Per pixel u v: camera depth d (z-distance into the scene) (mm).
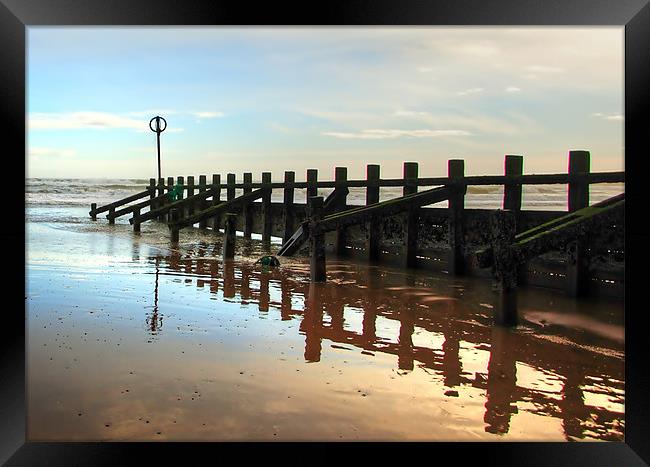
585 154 7906
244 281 9172
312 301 7617
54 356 5047
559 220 6789
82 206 32688
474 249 9531
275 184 15555
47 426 3701
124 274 9711
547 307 7180
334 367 4867
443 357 5207
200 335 5801
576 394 4348
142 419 3803
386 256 11359
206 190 20109
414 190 10984
